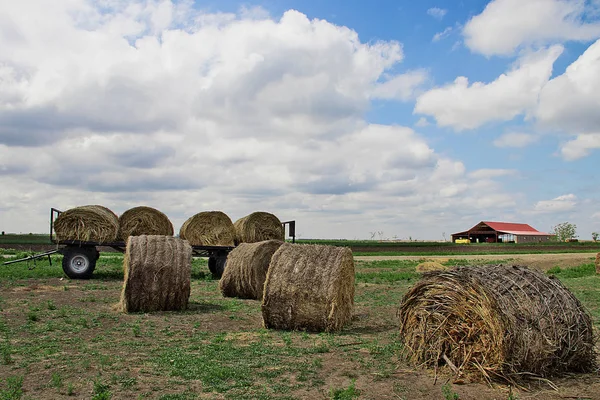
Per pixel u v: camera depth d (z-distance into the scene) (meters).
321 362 7.30
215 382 6.20
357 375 6.69
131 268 11.46
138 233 19.47
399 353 7.86
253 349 7.98
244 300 14.10
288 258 10.05
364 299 14.36
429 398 5.82
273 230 21.28
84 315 10.77
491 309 6.52
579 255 43.09
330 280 9.63
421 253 45.53
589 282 18.52
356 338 9.06
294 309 9.70
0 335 8.63
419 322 7.30
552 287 7.16
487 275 7.04
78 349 7.76
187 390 5.88
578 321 7.02
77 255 18.61
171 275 11.69
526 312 6.63
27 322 9.81
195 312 11.69
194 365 6.93
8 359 6.89
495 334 6.47
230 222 20.84
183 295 11.83
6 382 5.98
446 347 6.93
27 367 6.65
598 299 13.76
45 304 12.09
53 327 9.38
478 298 6.65
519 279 7.11
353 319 11.07
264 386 6.10
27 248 38.53
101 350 7.73
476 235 91.38
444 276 7.16
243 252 14.81
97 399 5.37
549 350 6.62
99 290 15.30
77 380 6.16
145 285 11.51
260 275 14.40
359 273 23.27
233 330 9.71
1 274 18.36
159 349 7.88
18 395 5.44
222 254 20.61
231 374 6.50
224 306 12.79
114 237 19.00
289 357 7.54
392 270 25.30
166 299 11.69
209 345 8.24
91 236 18.77
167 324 10.12
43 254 20.19
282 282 9.78
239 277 14.43
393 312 12.20
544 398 5.94
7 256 28.48
